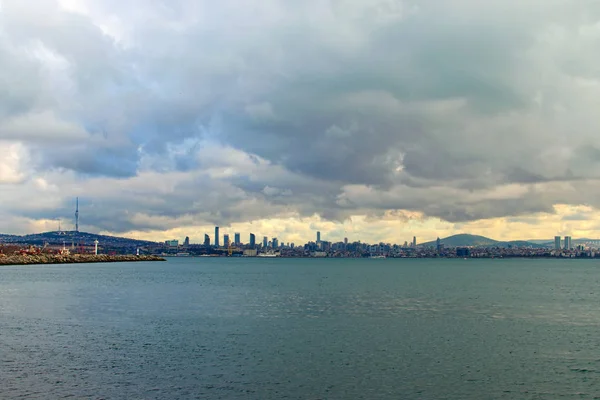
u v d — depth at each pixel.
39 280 170.88
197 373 40.62
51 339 54.31
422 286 144.62
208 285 146.62
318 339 54.75
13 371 41.09
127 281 166.50
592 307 87.50
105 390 36.31
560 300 100.69
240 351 48.50
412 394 35.97
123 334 57.50
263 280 176.88
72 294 112.94
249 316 73.50
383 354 47.62
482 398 35.31
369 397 35.28
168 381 38.50
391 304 91.44
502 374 40.97
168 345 51.09
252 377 39.69
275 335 57.03
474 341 54.22
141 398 34.69
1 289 128.12
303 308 84.25
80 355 46.59
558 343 53.28
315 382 38.53
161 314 75.88
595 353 48.44
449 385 38.06
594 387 37.78
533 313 78.25
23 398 34.59
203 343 52.22
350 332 59.44
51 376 39.69
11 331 59.59
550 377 40.19
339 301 96.94
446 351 49.09
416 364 43.97
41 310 81.25
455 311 80.62
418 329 61.78
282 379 39.19
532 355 47.50
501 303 94.00
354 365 43.47
